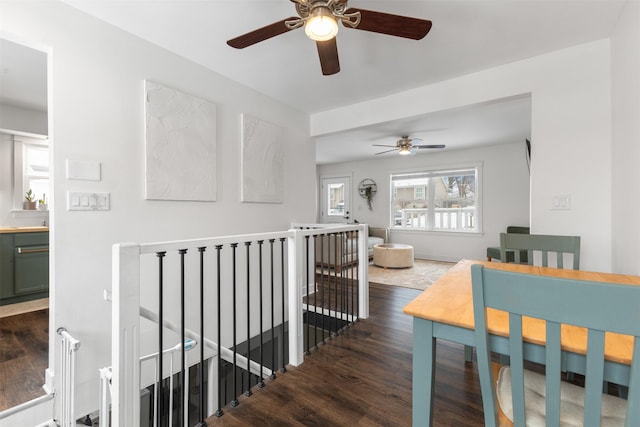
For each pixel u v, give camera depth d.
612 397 0.93
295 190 3.59
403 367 1.92
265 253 3.16
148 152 2.15
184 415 1.82
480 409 1.50
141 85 2.13
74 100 1.80
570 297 0.65
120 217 2.01
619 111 1.89
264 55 2.38
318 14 1.42
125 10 1.83
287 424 1.42
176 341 2.34
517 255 3.60
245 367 2.47
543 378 1.05
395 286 3.96
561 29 2.00
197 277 2.50
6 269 3.08
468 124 4.17
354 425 1.41
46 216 3.69
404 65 2.51
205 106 2.54
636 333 0.60
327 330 3.16
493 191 5.59
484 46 2.21
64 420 1.66
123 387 1.14
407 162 6.60
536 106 2.34
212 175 2.60
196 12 1.86
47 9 1.70
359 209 7.34
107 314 1.92
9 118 3.38
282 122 3.39
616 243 1.95
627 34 1.74
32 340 2.37
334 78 2.78
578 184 2.17
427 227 6.41
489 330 0.86
